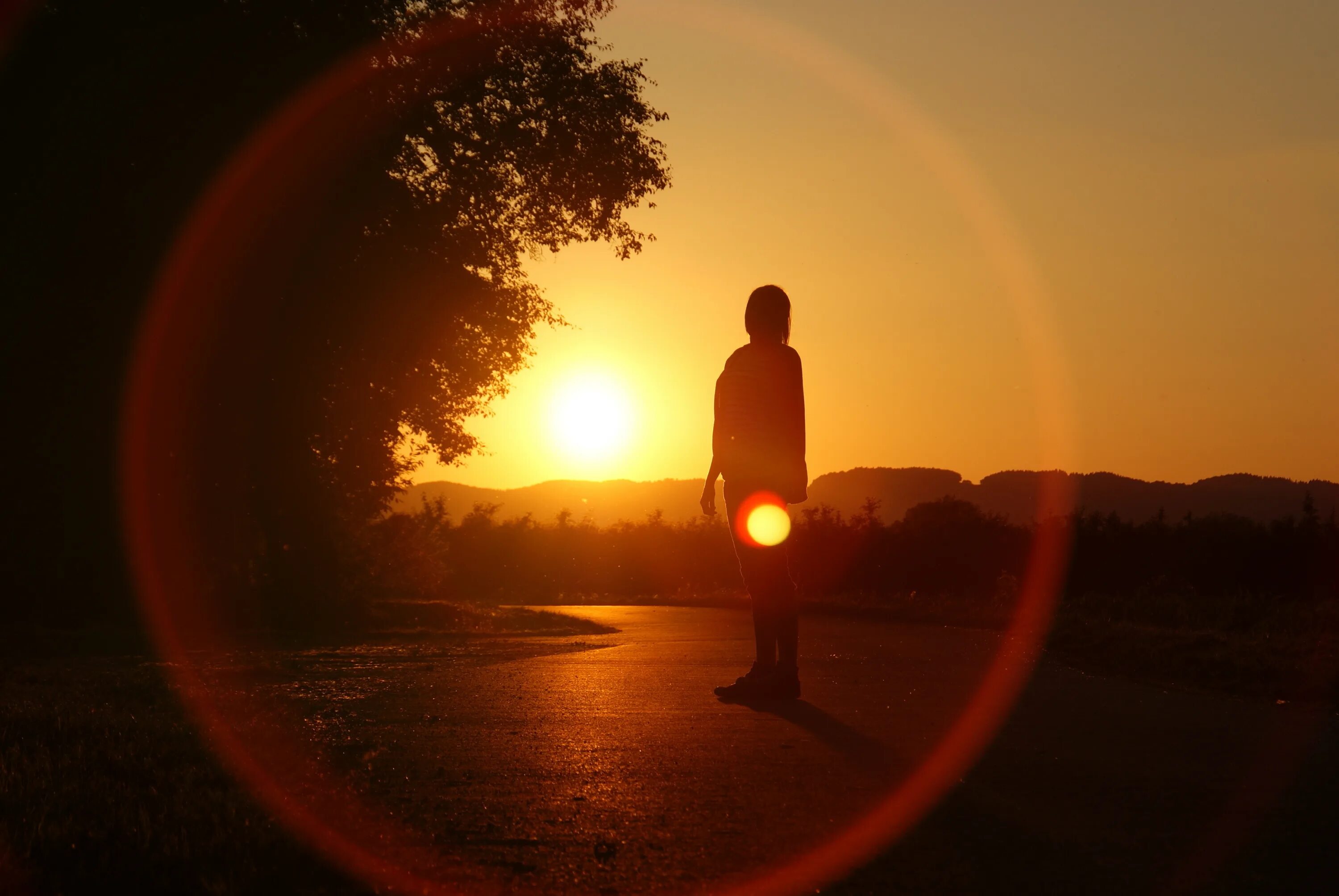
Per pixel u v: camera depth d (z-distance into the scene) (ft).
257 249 63.77
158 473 65.82
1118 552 106.22
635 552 171.63
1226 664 28.48
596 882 9.76
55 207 57.72
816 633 44.65
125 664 31.94
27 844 10.61
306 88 64.75
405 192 71.41
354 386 72.95
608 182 83.05
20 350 60.03
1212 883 9.70
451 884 9.71
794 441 21.91
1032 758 15.20
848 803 12.52
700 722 18.34
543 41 80.07
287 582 72.43
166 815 11.75
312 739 16.53
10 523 66.03
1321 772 14.32
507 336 85.61
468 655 34.68
